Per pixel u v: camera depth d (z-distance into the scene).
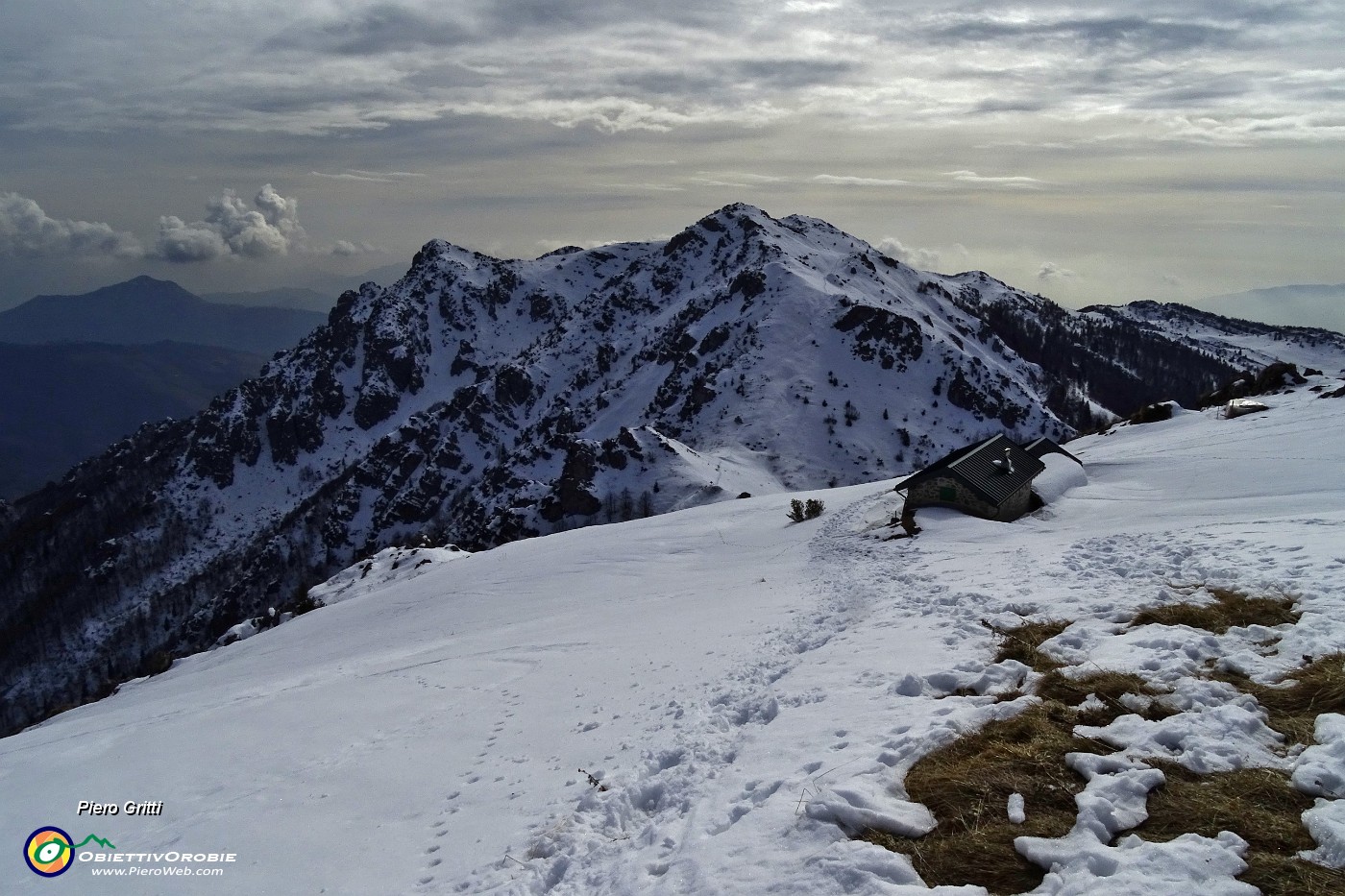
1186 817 8.74
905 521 44.09
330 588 76.94
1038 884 8.05
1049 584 20.73
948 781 10.08
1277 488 38.69
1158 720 11.25
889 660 15.93
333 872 13.06
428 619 48.09
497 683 24.75
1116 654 13.91
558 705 20.41
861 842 8.95
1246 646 13.54
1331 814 8.22
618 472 157.50
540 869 11.16
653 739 15.23
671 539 58.81
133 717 32.31
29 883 15.06
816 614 24.44
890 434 197.38
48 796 19.58
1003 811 9.40
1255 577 17.45
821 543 45.66
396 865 12.83
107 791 19.33
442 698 23.95
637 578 47.41
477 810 14.33
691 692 18.03
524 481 188.00
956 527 40.78
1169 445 58.97
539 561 59.34
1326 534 20.81
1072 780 9.87
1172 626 15.04
